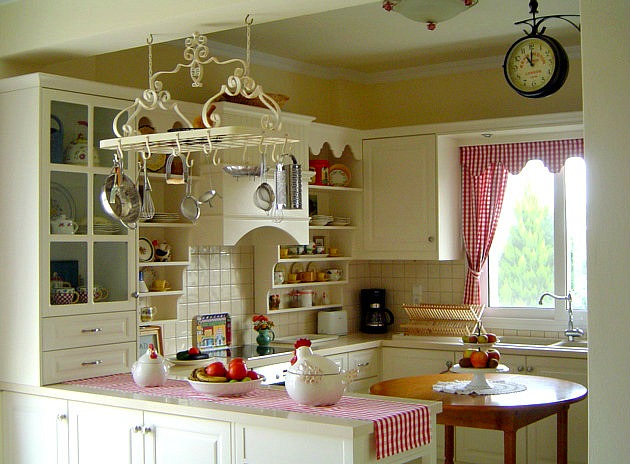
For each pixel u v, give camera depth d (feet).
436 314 19.24
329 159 20.66
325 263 20.66
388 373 19.30
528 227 19.61
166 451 11.33
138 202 11.73
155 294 15.52
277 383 16.43
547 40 14.57
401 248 19.57
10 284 13.23
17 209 13.12
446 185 19.44
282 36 17.30
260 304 18.45
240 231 16.19
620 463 7.25
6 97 13.32
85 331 13.30
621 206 7.27
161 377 12.57
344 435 9.54
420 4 12.15
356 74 20.90
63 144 13.14
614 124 7.30
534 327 19.36
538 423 17.16
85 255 13.38
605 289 7.34
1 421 13.46
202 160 16.02
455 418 12.70
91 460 12.21
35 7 13.23
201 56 11.68
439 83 20.26
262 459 10.36
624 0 7.26
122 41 12.75
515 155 19.39
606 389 7.33
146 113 14.74
